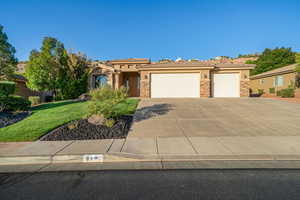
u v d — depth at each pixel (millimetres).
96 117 7098
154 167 3650
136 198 2582
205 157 4047
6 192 2787
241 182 3004
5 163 3965
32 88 16453
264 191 2730
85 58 17359
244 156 4047
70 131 6141
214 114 8969
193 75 16281
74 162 4008
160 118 8250
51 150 4469
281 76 20625
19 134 5746
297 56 15609
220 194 2660
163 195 2648
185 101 13031
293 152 4234
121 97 7273
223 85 16438
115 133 6047
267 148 4531
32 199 2594
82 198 2602
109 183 3029
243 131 6211
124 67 22969
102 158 4105
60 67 16609
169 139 5418
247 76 16031
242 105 11242
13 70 13555
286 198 2553
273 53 30781
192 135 5840
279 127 6629
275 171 3396
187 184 2957
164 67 16375
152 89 16719
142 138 5551
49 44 17047
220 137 5570
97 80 19469
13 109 9242
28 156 4078
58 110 9547
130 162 3957
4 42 12484
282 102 12266
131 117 8414
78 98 15875
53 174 3402
